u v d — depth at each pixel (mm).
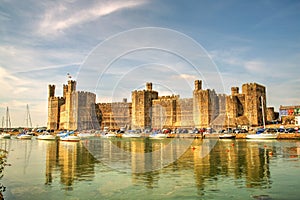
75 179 24094
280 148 48812
